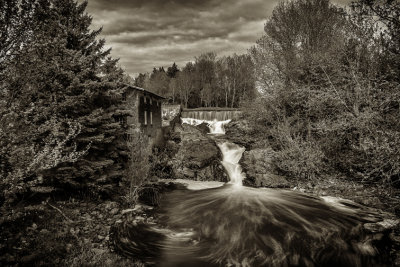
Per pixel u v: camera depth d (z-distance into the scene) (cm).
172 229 861
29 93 675
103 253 595
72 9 935
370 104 1130
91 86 884
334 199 1112
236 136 2159
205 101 5897
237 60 6162
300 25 1977
